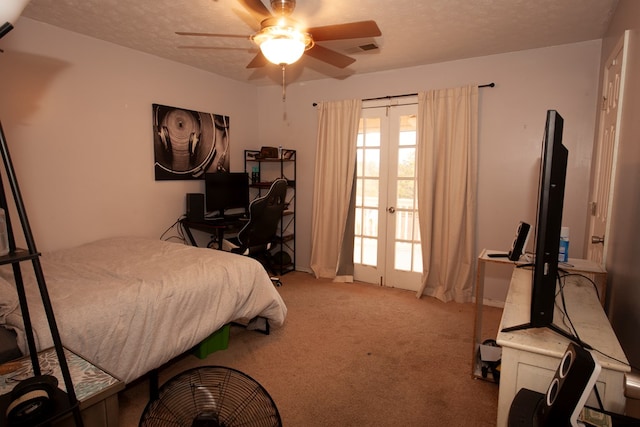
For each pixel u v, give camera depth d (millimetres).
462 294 3551
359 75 4012
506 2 2303
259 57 2418
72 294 1759
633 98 1748
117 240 2998
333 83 4191
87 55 2932
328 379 2240
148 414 981
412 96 3734
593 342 1272
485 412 1946
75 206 2936
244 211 4617
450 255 3529
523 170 3297
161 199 3600
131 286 1882
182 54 3393
